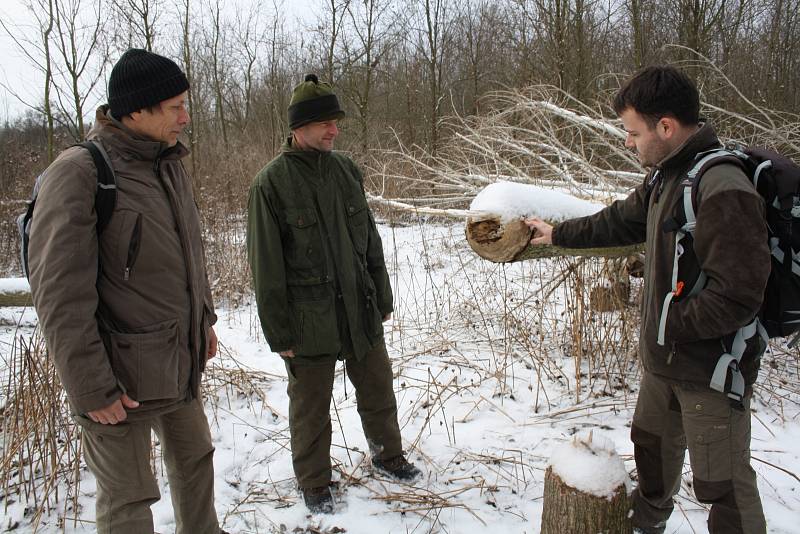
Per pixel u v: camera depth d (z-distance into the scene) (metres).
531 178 4.49
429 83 13.40
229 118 19.94
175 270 1.84
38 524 2.37
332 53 12.28
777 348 3.56
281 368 4.00
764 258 1.48
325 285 2.29
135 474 1.79
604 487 1.73
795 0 10.49
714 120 5.20
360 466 2.72
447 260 6.27
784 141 4.14
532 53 10.41
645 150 1.75
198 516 2.07
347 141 12.34
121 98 1.73
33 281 1.58
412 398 3.43
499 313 4.56
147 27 9.74
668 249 1.71
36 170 9.41
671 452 1.93
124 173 1.73
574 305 3.88
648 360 1.81
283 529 2.33
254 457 2.88
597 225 2.16
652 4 9.80
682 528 2.24
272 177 2.24
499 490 2.54
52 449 2.54
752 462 2.63
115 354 1.70
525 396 3.42
